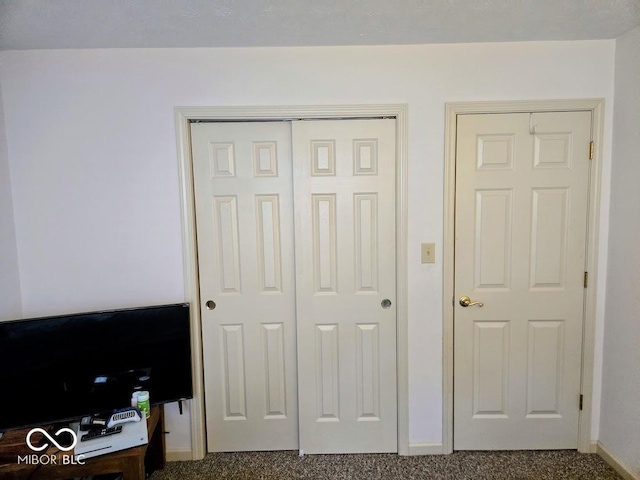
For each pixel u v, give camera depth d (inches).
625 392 72.3
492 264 77.7
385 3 58.4
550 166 75.5
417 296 78.2
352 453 81.2
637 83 68.1
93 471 58.8
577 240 76.7
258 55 73.6
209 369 80.2
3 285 71.4
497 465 77.2
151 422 68.1
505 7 60.1
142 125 74.3
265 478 75.0
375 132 75.8
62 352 63.8
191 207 76.2
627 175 70.8
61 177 74.4
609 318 75.9
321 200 77.2
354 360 80.3
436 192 76.4
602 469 75.3
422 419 80.4
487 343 79.2
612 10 61.4
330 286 79.0
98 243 76.2
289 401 81.7
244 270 79.0
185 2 56.8
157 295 77.6
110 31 65.4
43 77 72.5
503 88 74.2
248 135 76.4
